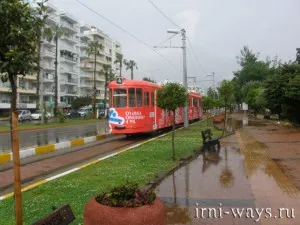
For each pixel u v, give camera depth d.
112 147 19.08
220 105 46.50
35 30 5.26
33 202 7.82
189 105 38.66
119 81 22.69
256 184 9.76
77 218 6.64
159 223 4.58
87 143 21.33
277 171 11.55
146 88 23.56
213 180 10.31
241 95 86.38
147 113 23.53
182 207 7.68
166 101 14.33
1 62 4.77
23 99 74.12
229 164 12.98
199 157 14.74
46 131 33.94
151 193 4.91
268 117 48.69
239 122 41.69
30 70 5.16
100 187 9.20
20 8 4.95
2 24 4.85
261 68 90.62
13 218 6.71
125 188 4.78
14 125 5.05
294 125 32.59
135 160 13.52
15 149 5.04
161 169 11.70
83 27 102.06
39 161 14.47
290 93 29.19
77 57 94.88
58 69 84.31
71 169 12.30
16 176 5.04
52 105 77.19
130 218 4.43
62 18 84.06
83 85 97.69
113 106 22.78
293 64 32.56
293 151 16.22
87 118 68.12
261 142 20.11
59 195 8.43
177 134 25.00
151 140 21.02
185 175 11.09
